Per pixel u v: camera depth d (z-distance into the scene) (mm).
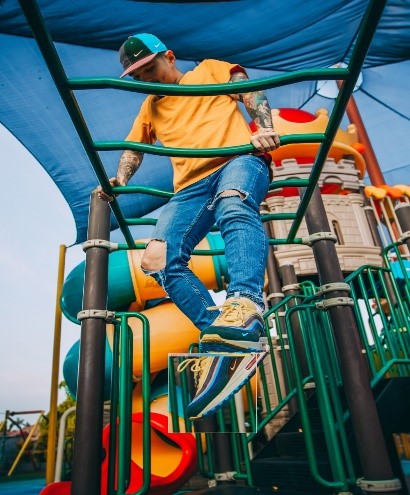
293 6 4445
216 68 1518
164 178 6195
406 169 8109
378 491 1697
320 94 7711
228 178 1244
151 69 1488
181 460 3158
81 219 5801
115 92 5059
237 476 2852
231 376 1044
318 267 2133
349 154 5844
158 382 4059
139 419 3230
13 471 10812
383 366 2799
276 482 2598
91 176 5461
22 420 12992
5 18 4000
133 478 3242
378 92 7441
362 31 922
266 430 4324
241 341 999
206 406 1025
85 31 4406
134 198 6012
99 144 1282
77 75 5051
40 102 4730
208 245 4355
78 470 1650
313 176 1624
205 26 4574
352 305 2039
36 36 883
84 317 1929
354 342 1946
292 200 5242
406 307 3199
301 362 4172
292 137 1316
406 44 6020
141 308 4523
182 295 1334
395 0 4891
